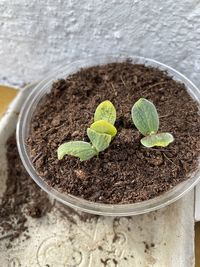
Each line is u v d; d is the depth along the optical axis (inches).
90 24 6.8
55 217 6.5
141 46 7.0
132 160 5.9
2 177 6.9
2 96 7.9
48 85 6.8
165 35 6.7
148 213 6.4
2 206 6.7
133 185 5.8
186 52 6.8
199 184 6.7
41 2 6.6
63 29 7.0
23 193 6.8
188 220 6.3
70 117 6.3
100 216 6.5
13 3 6.7
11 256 6.2
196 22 6.3
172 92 6.5
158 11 6.3
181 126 6.1
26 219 6.6
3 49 7.5
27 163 6.2
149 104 5.7
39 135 6.3
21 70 7.9
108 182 5.9
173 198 5.7
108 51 7.2
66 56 7.5
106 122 5.6
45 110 6.6
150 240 6.2
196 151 6.0
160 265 6.0
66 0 6.5
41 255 6.2
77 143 5.7
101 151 5.9
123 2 6.3
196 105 6.4
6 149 7.1
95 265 6.1
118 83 6.6
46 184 6.0
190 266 5.9
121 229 6.4
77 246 6.3
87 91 6.6
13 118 7.3
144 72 6.7
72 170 5.9
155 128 5.8
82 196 5.9
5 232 6.4
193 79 7.2
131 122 6.1
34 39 7.2
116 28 6.8
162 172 5.8
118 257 6.1
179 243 6.1
